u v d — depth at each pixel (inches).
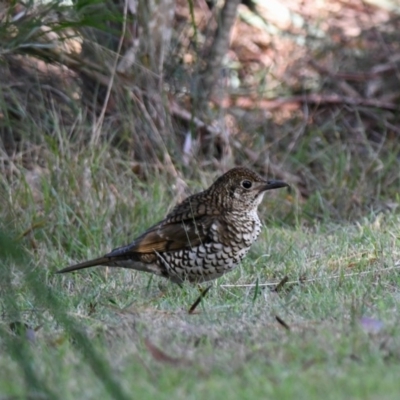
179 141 585.3
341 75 700.7
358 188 577.3
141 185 525.7
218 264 404.8
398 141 665.6
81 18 515.5
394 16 750.5
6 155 516.7
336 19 745.0
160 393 249.1
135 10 571.2
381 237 459.5
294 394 244.4
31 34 502.3
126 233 493.0
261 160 608.7
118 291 401.1
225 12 625.3
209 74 620.1
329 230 516.7
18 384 258.5
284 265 434.0
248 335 305.0
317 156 616.1
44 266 445.7
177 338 303.4
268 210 552.7
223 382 255.4
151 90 569.3
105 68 562.6
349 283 386.6
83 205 494.0
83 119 546.6
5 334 286.0
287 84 692.1
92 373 264.5
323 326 310.7
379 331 298.8
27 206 486.0
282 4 741.9
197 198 410.0
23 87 558.3
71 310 358.0
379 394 242.8
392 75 705.6
